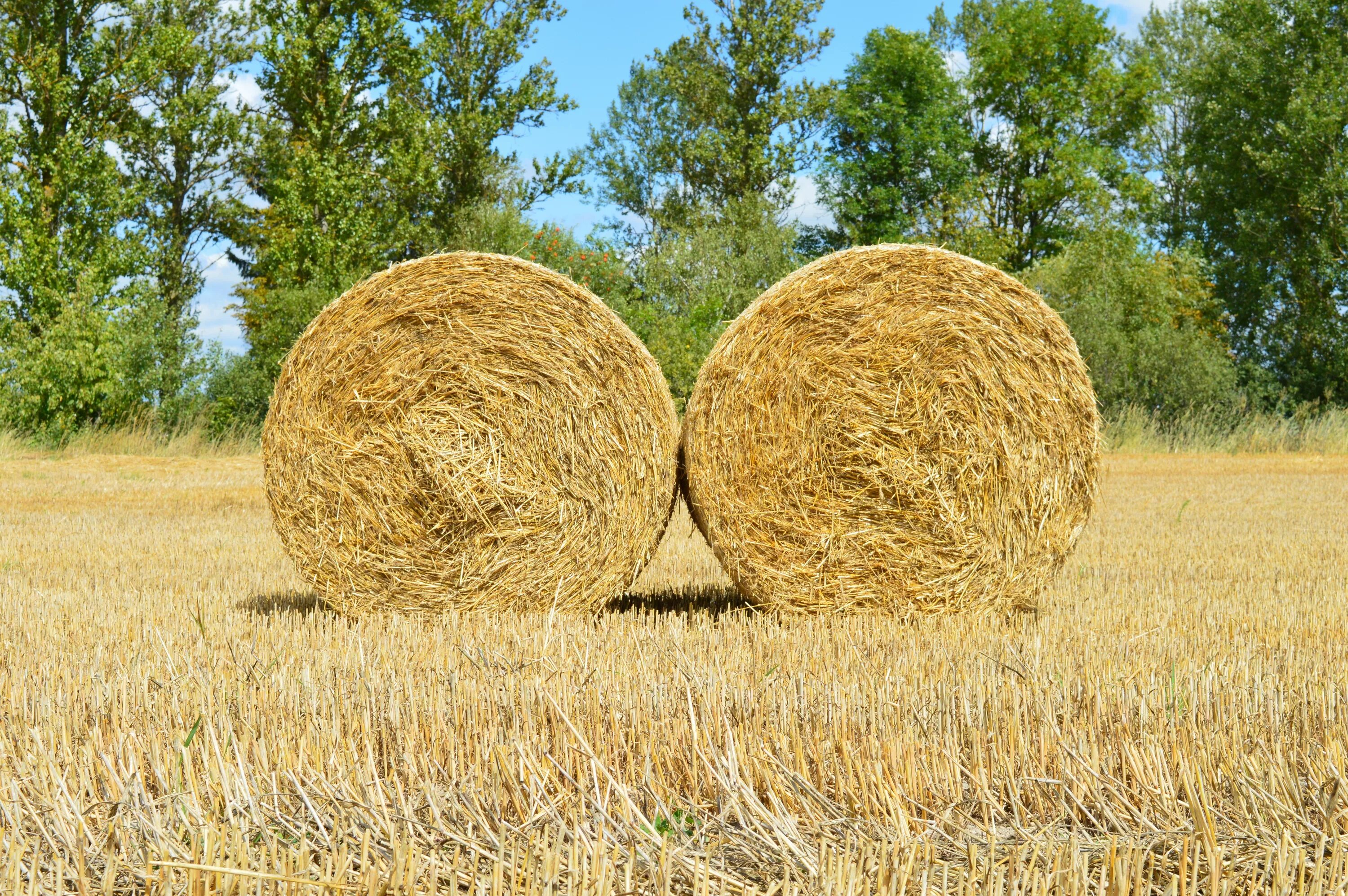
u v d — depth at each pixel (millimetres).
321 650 4660
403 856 2396
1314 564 7652
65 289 21375
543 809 2715
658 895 2301
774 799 2727
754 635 5023
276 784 2855
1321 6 28734
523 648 4617
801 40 34000
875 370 5676
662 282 24906
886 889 2314
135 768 2887
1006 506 5738
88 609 5816
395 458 5820
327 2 25250
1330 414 24000
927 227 35188
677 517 10820
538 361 5789
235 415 23469
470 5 28891
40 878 2436
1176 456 21266
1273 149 29672
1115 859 2332
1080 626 5355
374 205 26000
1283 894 2314
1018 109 38812
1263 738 3191
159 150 28453
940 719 3316
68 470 16953
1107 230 26938
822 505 5723
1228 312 31234
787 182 34781
